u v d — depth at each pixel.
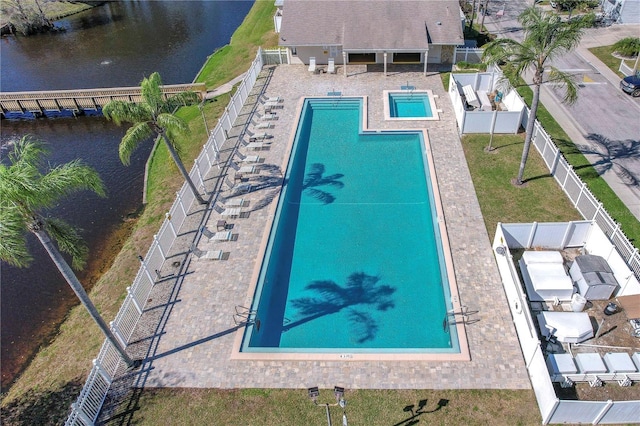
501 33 43.88
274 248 21.64
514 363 15.93
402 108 33.03
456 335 17.02
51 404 16.61
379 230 22.72
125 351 17.08
